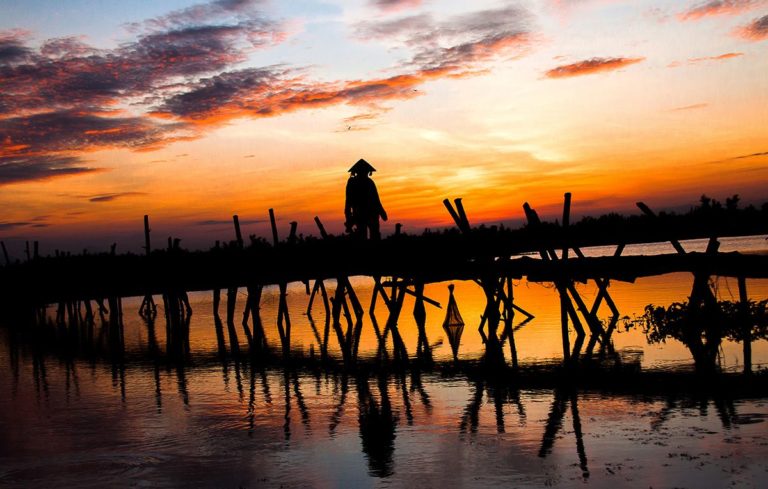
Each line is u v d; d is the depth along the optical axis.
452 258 16.72
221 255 25.62
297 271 20.91
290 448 8.45
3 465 8.16
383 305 28.03
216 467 7.82
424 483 7.00
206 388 12.62
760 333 14.22
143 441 9.02
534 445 8.02
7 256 35.41
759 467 6.78
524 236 15.77
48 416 10.73
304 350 17.20
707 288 14.38
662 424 8.48
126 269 27.98
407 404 10.52
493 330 14.77
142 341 21.20
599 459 7.36
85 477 7.64
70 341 22.41
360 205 18.95
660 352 13.35
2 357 18.91
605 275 14.90
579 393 10.47
